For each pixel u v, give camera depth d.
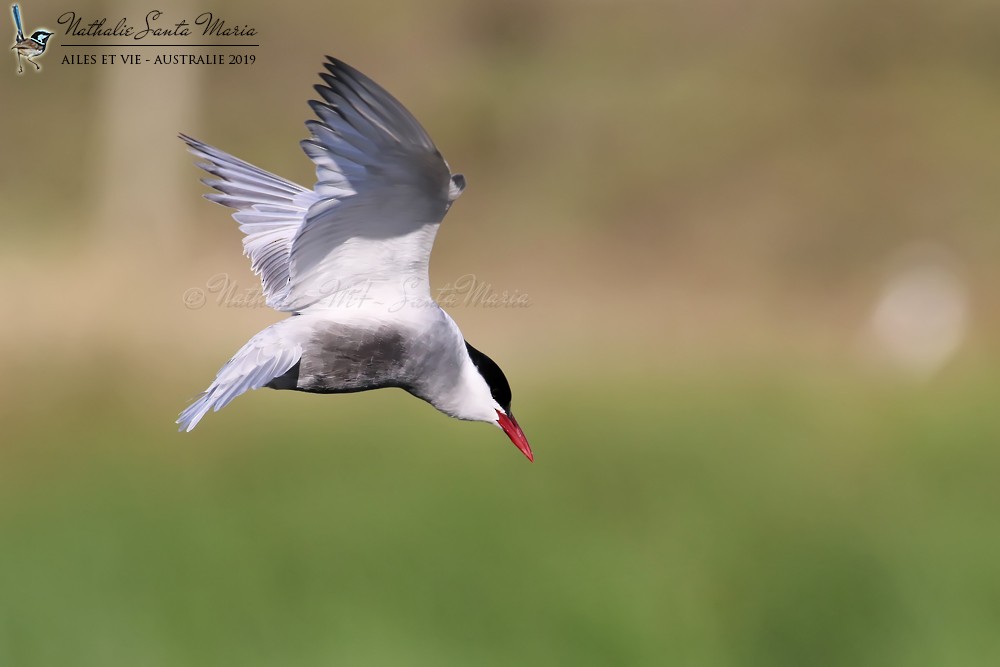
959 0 25.30
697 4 25.77
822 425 12.27
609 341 15.95
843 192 21.22
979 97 23.23
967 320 16.80
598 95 23.47
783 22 25.16
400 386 5.57
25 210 21.58
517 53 24.73
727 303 18.66
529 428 11.68
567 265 19.72
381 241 5.09
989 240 20.05
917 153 21.84
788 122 22.72
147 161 21.64
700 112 22.98
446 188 4.75
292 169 21.95
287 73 23.30
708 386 13.80
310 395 12.27
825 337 17.12
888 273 19.30
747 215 20.94
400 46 24.27
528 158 22.47
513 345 15.34
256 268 5.93
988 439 11.80
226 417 11.62
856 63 24.23
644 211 21.14
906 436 11.84
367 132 4.55
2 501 9.34
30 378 11.84
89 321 13.27
